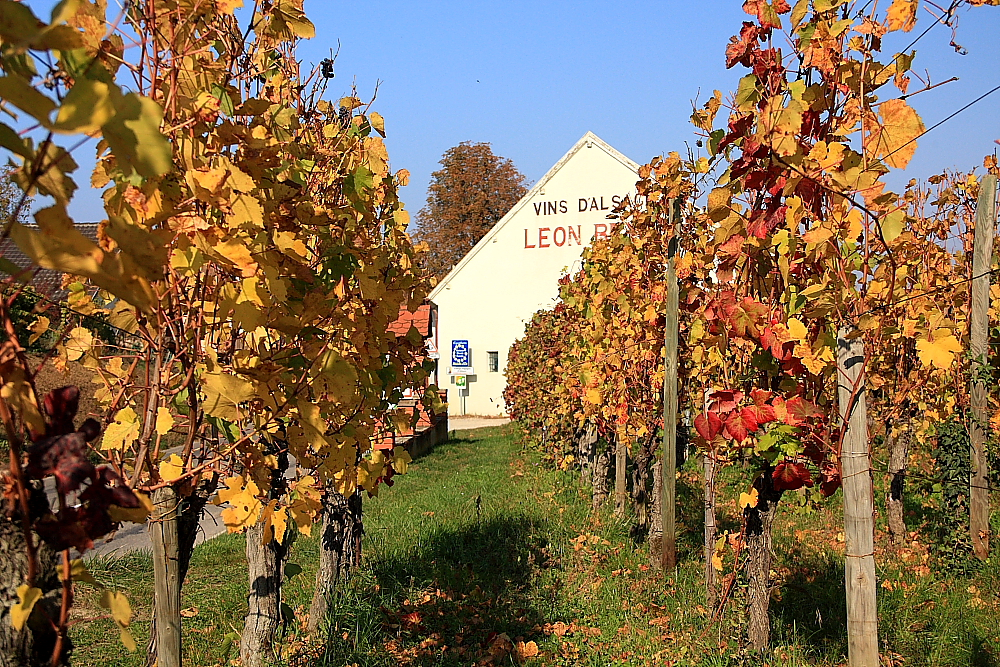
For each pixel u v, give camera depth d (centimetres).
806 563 759
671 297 729
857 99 369
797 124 370
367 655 521
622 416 827
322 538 634
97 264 110
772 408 413
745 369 514
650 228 823
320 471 293
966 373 799
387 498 1212
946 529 797
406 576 735
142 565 801
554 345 1457
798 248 387
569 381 1125
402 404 1472
